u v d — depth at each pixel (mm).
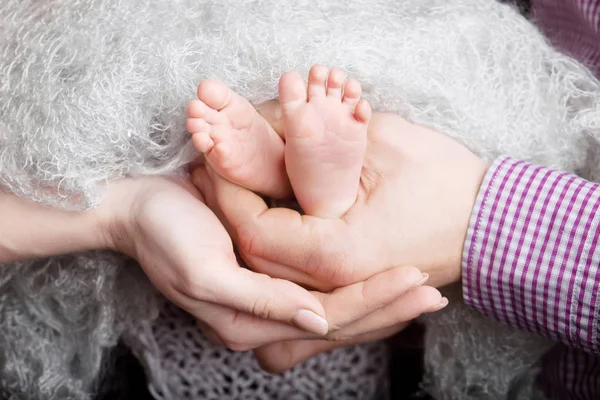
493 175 551
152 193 546
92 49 542
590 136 584
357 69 544
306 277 558
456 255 556
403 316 535
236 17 549
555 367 646
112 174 551
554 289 542
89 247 569
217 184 559
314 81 501
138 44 541
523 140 581
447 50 566
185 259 523
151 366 642
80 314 616
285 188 563
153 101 542
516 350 605
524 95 582
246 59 542
